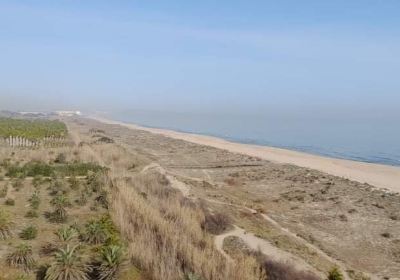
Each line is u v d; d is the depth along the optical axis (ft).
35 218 137.69
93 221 128.16
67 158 260.01
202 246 125.49
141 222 130.31
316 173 296.71
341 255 144.56
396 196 231.71
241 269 102.42
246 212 182.39
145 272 102.32
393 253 148.97
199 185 232.32
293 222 177.37
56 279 92.32
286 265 119.96
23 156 258.16
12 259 100.27
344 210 197.26
